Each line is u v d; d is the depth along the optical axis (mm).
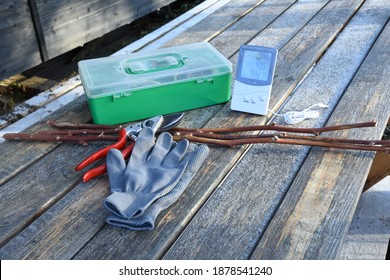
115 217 935
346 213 969
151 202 950
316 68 1632
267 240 906
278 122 1316
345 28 2008
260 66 1325
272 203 1008
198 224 952
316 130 1216
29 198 1038
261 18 2166
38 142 1254
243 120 1326
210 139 1200
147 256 877
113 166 1074
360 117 1322
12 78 2635
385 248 1503
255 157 1155
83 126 1298
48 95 1715
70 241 915
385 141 1157
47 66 2967
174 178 1031
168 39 2000
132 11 3090
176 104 1347
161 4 3441
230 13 2256
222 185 1063
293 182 1061
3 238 932
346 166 1109
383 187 1785
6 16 2178
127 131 1209
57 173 1119
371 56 1709
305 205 992
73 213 985
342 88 1494
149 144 1140
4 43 2211
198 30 2045
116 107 1280
